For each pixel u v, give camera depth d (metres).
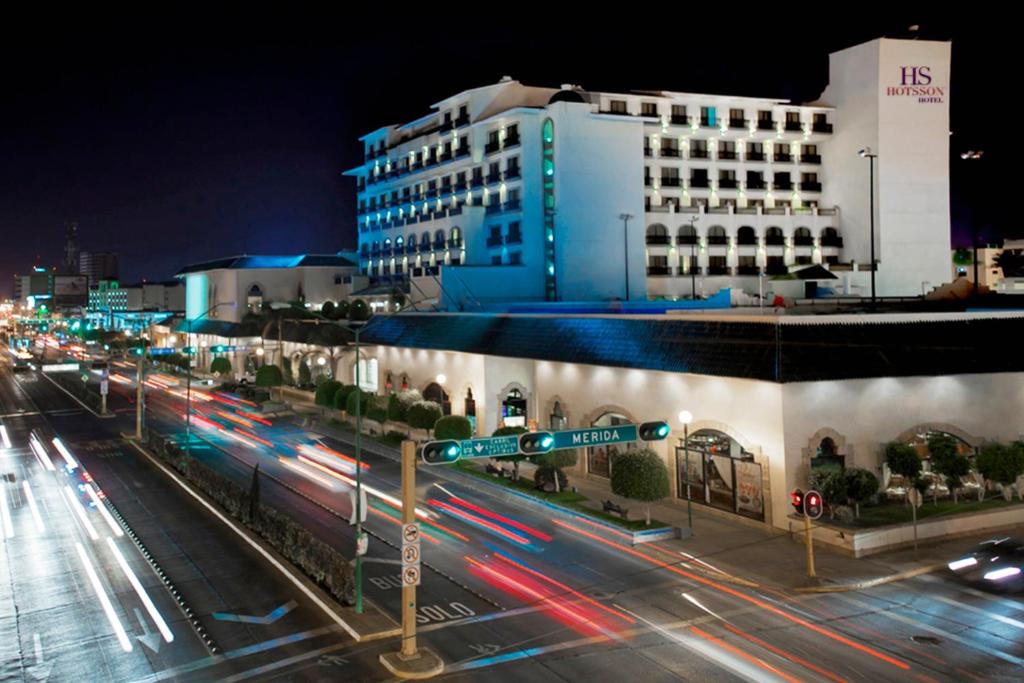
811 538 29.88
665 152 86.50
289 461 49.88
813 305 57.25
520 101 83.25
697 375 34.72
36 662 21.28
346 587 24.88
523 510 36.78
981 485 33.44
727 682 19.11
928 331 33.97
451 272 74.69
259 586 26.78
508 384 52.38
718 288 86.12
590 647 21.41
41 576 28.27
